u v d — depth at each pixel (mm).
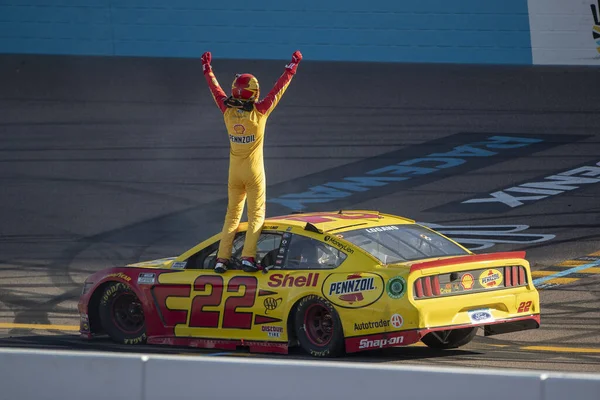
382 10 91250
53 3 93875
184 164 68500
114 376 20484
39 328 37531
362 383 19000
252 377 19703
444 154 68750
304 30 91500
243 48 91812
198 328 32062
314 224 31250
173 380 20141
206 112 79625
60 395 20750
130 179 65750
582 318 36906
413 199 59844
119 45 93125
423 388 18656
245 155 31641
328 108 79062
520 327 30406
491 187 61719
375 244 30062
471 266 28984
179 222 57125
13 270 48406
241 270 31562
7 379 21094
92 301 34438
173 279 32688
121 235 54906
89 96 83250
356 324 28547
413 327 27500
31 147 72438
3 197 62844
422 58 90625
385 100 80562
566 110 77250
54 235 55312
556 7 90188
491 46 90250
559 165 65438
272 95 31812
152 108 80438
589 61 89312
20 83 86188
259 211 31812
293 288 29984
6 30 93625
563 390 17797
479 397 18312
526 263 30391
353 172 65812
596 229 52812
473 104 79188
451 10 90875
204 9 92625
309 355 29969
